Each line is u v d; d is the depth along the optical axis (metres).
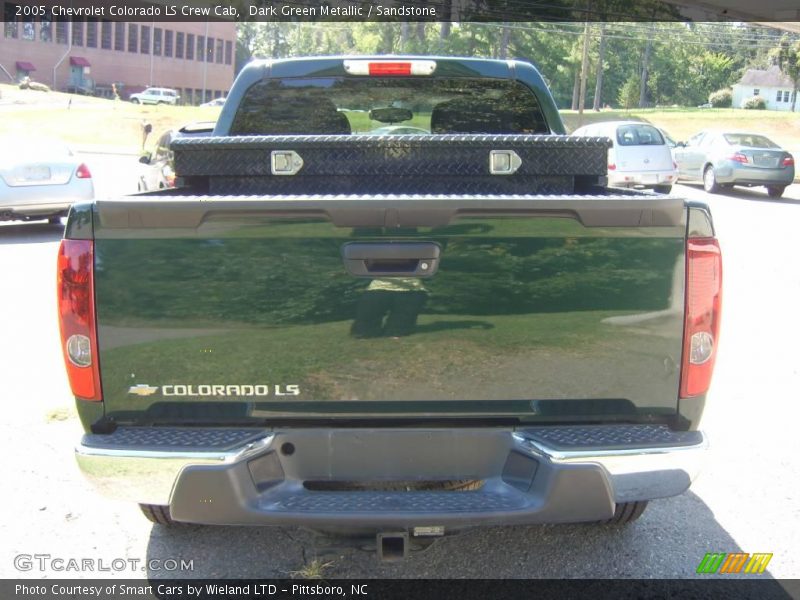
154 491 2.84
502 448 2.92
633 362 2.86
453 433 2.91
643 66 76.38
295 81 5.06
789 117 58.59
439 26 56.84
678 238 2.80
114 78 77.19
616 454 2.81
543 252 2.78
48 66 72.69
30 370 6.06
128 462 2.80
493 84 5.11
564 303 2.80
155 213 2.72
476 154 3.94
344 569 3.56
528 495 2.87
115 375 2.84
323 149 3.91
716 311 2.87
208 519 2.85
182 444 2.83
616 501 2.90
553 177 3.99
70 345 2.83
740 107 82.50
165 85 81.62
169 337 2.81
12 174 11.08
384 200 2.71
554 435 2.88
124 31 77.12
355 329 2.81
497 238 2.76
